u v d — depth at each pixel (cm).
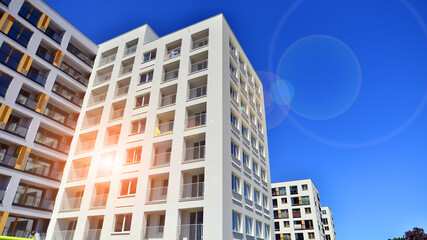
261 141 3209
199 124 2375
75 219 2461
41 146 2645
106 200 2414
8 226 2288
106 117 2850
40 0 2936
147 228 2088
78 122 3058
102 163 2603
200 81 2547
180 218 1970
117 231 2172
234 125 2470
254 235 2319
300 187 6381
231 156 2233
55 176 2781
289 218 6134
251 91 3291
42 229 2530
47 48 3034
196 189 2108
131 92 2848
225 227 1830
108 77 3297
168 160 2366
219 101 2272
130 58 3152
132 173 2328
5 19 2559
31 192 2548
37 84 2738
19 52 2641
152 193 2242
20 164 2411
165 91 2697
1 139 2362
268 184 3053
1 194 2230
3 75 2464
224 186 1959
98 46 3597
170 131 2361
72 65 3303
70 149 2883
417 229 6375
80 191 2683
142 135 2484
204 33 2820
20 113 2547
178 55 2772
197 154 2233
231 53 2833
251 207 2402
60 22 3142
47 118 2761
